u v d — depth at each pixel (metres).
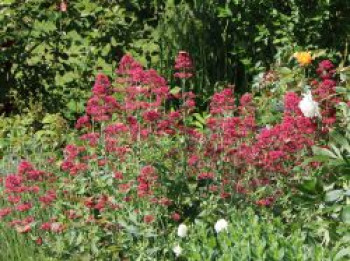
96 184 4.82
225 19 7.34
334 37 6.91
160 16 7.14
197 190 4.79
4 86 6.99
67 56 6.98
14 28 6.94
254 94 6.59
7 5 6.89
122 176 4.68
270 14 7.04
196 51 7.17
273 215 4.65
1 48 6.94
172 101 6.91
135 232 4.55
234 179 4.78
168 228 4.62
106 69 6.92
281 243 4.20
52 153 5.71
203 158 4.82
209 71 7.25
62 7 6.88
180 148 4.82
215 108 4.94
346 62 6.88
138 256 4.56
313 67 6.58
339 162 4.05
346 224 4.18
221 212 4.66
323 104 4.84
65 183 4.90
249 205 4.72
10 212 4.89
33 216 4.96
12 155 5.96
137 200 4.66
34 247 4.88
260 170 4.76
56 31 6.97
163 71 7.07
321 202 4.22
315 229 4.41
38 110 6.85
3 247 5.00
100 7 6.92
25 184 4.92
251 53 7.22
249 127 4.85
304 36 6.94
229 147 4.80
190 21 7.24
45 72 7.03
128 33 6.98
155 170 4.64
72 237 4.70
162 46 7.09
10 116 6.91
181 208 4.73
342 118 4.90
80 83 6.94
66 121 6.69
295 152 4.75
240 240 4.28
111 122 5.29
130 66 5.01
